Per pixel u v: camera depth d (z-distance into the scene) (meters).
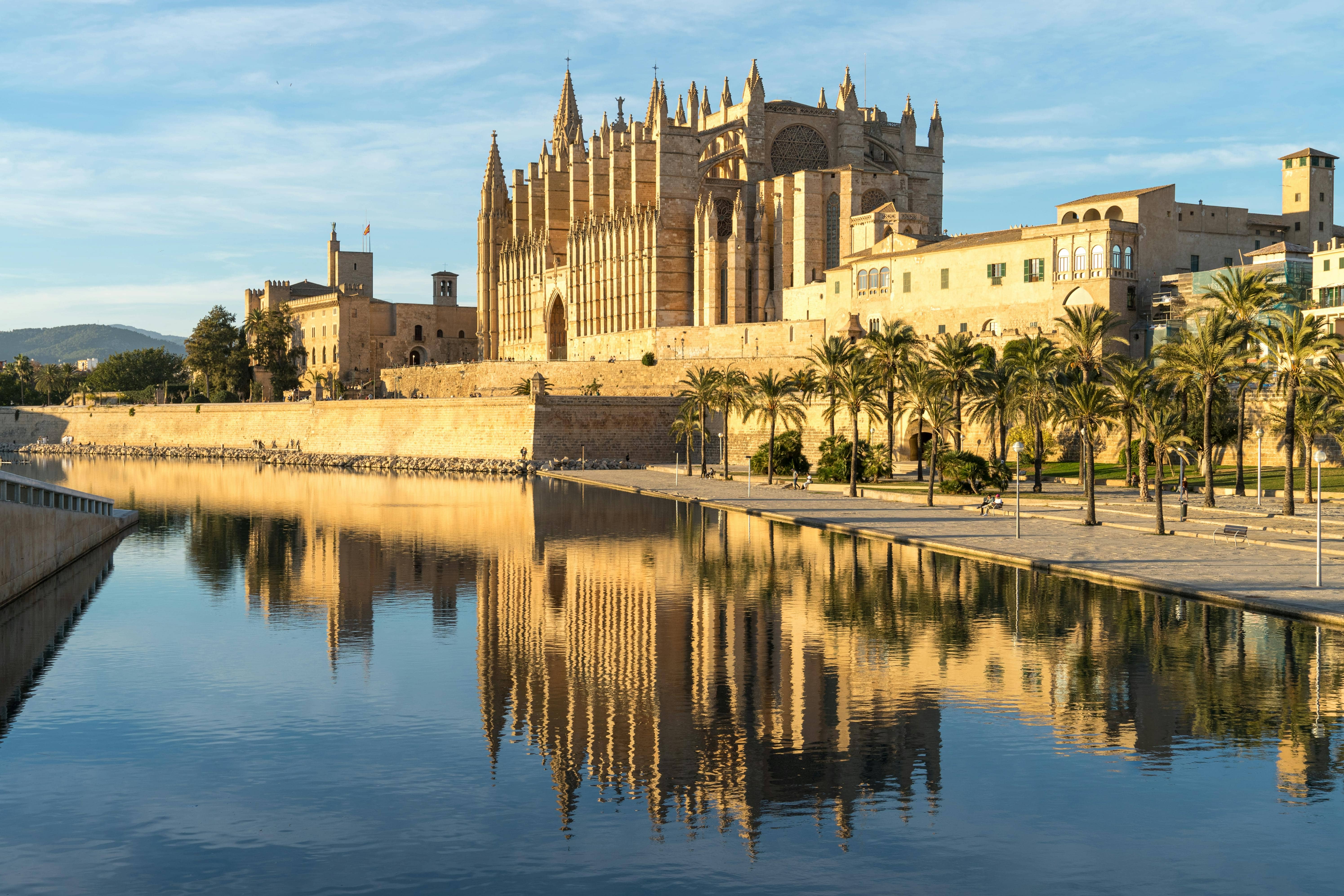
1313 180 141.12
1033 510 81.12
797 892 20.48
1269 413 100.88
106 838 23.09
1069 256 122.75
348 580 54.81
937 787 25.28
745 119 171.62
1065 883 20.70
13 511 48.38
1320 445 95.12
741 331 155.88
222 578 55.78
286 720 30.92
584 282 184.88
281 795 25.34
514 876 21.23
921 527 70.75
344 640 41.03
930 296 135.25
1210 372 79.12
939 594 47.94
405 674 35.91
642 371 161.00
